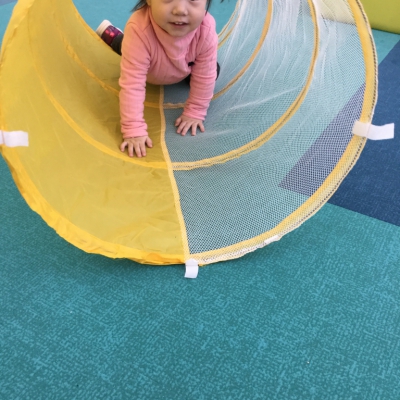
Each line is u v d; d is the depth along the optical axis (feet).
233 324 2.68
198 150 3.71
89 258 3.06
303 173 3.10
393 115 4.57
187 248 3.08
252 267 3.04
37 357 2.47
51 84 3.22
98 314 2.71
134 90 3.54
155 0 3.20
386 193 3.65
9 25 2.36
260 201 3.21
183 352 2.53
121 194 3.23
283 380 2.40
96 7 6.83
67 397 2.29
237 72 4.44
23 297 2.79
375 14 6.40
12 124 2.44
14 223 3.28
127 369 2.43
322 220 3.39
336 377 2.42
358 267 3.03
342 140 2.85
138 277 2.95
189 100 3.97
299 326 2.67
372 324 2.68
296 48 3.61
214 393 2.34
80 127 3.37
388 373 2.44
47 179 2.78
